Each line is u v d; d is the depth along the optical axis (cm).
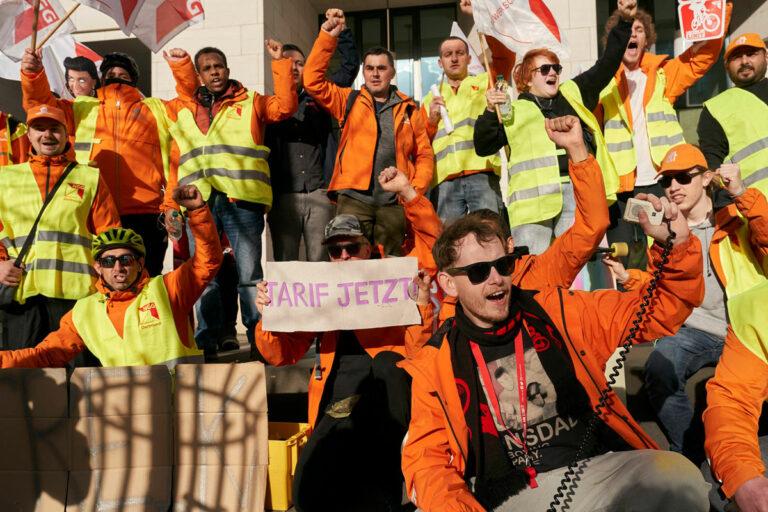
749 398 259
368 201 488
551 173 457
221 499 347
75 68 565
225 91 527
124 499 349
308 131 538
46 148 464
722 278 366
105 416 355
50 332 449
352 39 570
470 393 246
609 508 223
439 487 232
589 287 503
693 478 214
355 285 360
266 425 350
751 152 463
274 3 915
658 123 526
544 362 247
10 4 519
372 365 347
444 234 256
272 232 543
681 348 369
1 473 355
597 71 457
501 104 457
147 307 397
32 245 449
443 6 1047
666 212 230
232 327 593
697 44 524
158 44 501
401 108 501
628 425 245
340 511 329
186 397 355
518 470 242
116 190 517
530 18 479
